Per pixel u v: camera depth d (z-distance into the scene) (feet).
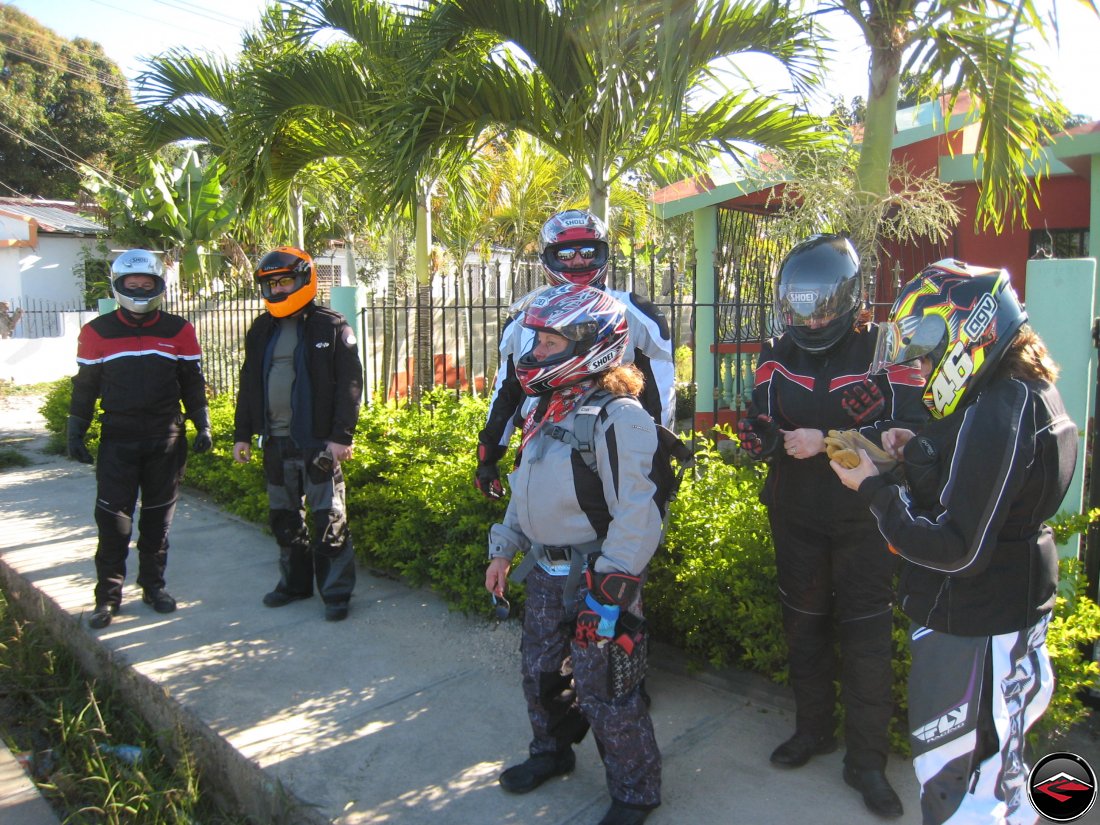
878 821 9.29
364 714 12.00
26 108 101.71
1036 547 6.84
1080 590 11.56
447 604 16.10
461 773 10.50
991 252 30.32
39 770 12.51
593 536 8.92
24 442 35.91
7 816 11.13
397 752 10.99
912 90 16.43
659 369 11.07
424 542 16.84
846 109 20.20
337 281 75.61
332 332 15.30
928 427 7.05
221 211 43.80
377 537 18.03
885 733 9.59
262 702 12.37
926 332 6.86
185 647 14.38
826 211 15.39
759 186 21.29
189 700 12.46
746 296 27.73
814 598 9.83
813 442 8.75
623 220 40.01
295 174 26.43
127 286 15.29
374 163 19.90
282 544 16.05
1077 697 11.53
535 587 9.58
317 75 22.70
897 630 10.41
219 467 23.84
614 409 8.52
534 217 45.50
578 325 8.48
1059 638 9.92
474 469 15.76
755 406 9.86
